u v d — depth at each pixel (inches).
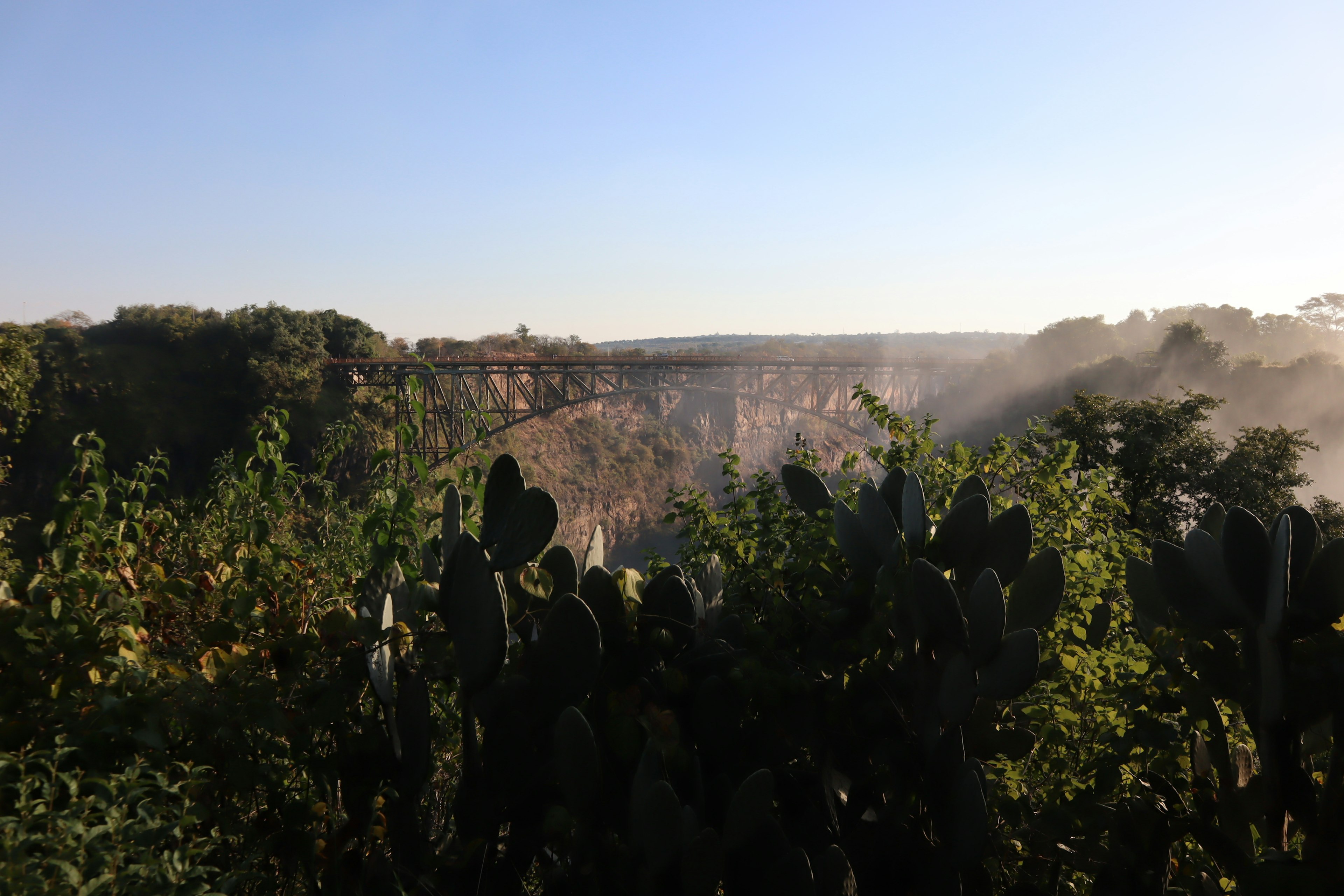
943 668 71.5
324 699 62.7
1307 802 68.6
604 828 65.6
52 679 58.8
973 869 65.4
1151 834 71.2
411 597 73.8
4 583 64.8
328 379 2357.3
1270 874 63.9
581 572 83.5
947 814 68.4
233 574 86.4
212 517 111.3
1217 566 73.1
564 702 67.0
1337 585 66.1
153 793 53.6
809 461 197.3
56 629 60.4
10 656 58.3
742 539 141.7
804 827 72.1
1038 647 63.3
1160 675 85.2
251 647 70.3
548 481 3324.3
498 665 63.9
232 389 2285.9
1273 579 67.7
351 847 65.4
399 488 101.1
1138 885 70.7
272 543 98.3
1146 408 910.4
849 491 178.1
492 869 67.0
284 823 60.6
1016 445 197.2
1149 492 864.9
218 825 57.8
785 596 93.9
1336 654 67.2
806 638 86.8
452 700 86.0
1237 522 70.8
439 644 71.9
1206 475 861.8
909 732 75.4
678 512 158.4
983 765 75.7
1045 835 78.0
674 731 67.9
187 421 2213.3
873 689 77.3
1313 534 72.3
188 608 79.5
